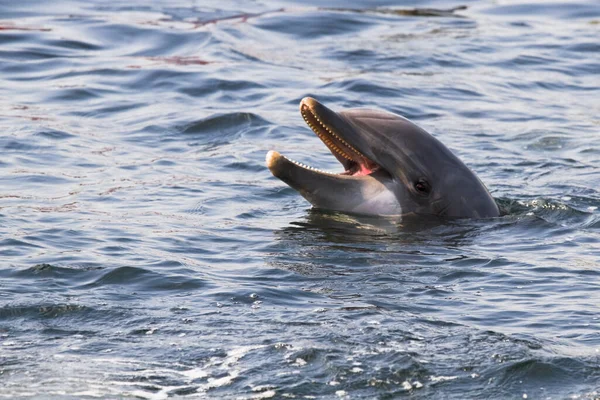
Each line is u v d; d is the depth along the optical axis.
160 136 51.72
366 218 38.34
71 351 23.97
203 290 28.86
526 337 25.22
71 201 39.53
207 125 53.75
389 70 67.94
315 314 26.73
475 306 27.92
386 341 24.56
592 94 65.00
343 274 31.08
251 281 30.00
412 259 33.00
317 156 48.84
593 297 28.88
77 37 73.50
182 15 82.69
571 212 39.69
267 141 51.25
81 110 56.41
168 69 65.44
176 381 22.45
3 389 21.84
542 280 30.62
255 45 74.06
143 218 37.44
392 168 38.66
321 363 23.28
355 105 59.41
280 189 42.66
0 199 39.38
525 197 41.97
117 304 27.34
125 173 44.50
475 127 55.78
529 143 52.53
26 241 33.50
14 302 27.19
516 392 22.17
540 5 90.94
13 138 49.38
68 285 28.98
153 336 24.98
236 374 22.78
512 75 68.56
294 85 63.06
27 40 71.94
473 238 35.94
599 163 48.53
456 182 38.75
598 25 83.56
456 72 68.56
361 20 83.12
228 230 36.28
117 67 65.94
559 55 74.06
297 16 82.94
